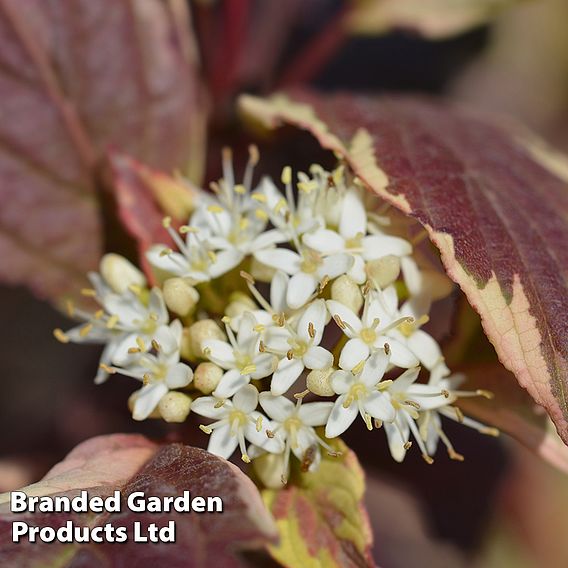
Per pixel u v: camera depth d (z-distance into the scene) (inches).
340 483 7.8
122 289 8.3
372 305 7.9
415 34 9.9
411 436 8.8
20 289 10.5
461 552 9.7
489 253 7.9
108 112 9.2
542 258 8.0
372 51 11.4
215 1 10.4
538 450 8.2
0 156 9.0
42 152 9.1
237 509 7.3
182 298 8.1
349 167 8.3
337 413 7.7
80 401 9.9
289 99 9.0
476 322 8.3
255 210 8.3
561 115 12.9
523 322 7.7
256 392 7.8
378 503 10.3
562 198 8.5
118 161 8.5
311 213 8.2
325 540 7.8
